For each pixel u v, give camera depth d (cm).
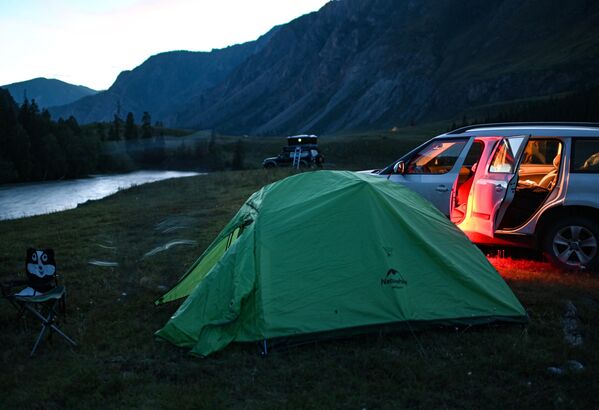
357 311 504
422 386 408
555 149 809
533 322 527
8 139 6359
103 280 759
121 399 404
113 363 470
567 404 372
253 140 12494
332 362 454
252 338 489
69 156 7175
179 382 431
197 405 389
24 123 7306
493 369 432
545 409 370
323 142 10594
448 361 451
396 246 540
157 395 407
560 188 685
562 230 691
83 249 1005
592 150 683
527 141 698
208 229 1148
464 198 800
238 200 1662
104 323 578
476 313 518
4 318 603
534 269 708
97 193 4147
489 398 387
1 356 498
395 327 505
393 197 581
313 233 543
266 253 530
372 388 408
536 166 836
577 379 409
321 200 568
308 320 495
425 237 550
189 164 9719
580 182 675
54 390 420
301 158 3556
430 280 530
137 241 1088
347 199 562
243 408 385
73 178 7025
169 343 509
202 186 2345
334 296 510
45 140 6850
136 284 736
